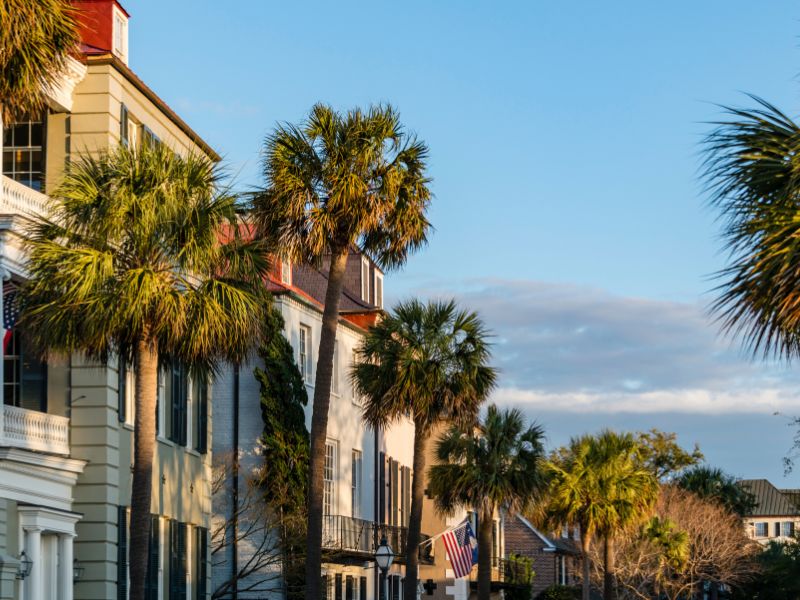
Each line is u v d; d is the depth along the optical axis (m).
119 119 32.16
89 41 33.00
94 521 30.23
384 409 41.06
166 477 34.88
